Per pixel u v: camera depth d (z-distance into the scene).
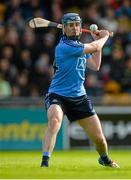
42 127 47.91
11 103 47.69
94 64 25.55
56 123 24.05
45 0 58.69
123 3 60.53
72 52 24.39
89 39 54.44
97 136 25.19
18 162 29.59
